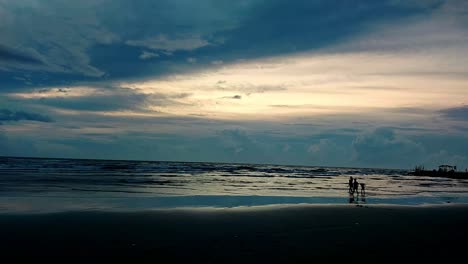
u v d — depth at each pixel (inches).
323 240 528.4
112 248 474.6
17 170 2257.6
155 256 443.5
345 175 3358.8
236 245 494.9
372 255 456.4
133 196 1058.1
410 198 1236.5
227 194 1192.2
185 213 732.0
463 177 3804.1
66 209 769.6
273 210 792.9
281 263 420.8
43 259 429.4
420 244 515.8
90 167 3019.2
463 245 517.0
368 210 823.7
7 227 569.9
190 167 4025.6
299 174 3176.7
